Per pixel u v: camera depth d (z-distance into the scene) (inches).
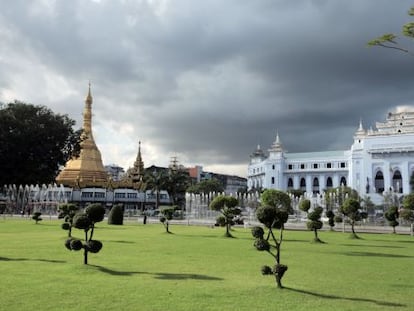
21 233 1433.3
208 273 684.1
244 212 3316.9
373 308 473.7
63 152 3383.4
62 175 4345.5
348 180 5639.8
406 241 1400.1
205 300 497.7
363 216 1861.5
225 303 486.0
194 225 2178.9
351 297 526.9
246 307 470.0
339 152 5925.2
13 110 3157.0
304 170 5974.4
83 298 499.2
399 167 5073.8
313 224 1305.4
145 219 2276.1
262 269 587.8
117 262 784.3
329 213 1891.0
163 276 649.6
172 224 2245.3
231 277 650.2
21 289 541.6
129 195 4178.2
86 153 4483.3
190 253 944.9
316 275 682.8
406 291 565.0
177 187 4042.8
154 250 987.9
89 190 3978.8
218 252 971.9
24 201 3255.4
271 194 1488.7
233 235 1514.5
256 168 6697.8
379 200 4722.0
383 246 1204.5
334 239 1437.0
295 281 625.3
